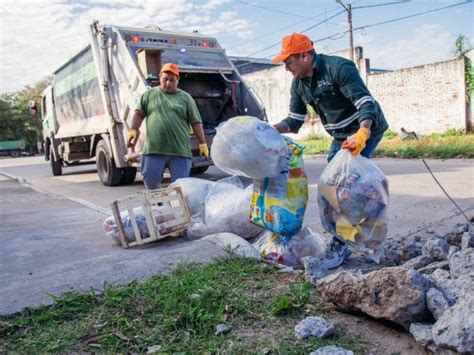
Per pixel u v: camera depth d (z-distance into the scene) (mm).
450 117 15922
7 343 2029
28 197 7832
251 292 2455
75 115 10227
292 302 2250
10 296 2496
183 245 3506
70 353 1931
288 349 1849
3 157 42094
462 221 4043
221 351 1867
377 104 2891
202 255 3090
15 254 3547
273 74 22156
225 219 3553
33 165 19875
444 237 3111
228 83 8641
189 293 2371
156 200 3666
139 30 7938
